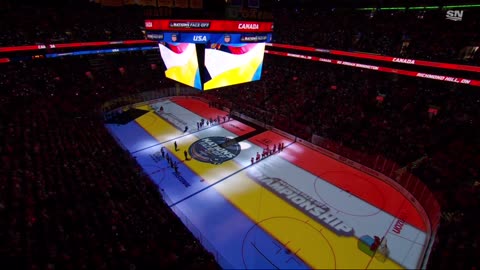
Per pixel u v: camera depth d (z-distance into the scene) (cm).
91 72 3928
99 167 1750
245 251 1431
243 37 1027
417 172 1916
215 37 956
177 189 1941
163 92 3972
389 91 2950
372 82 3206
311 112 2941
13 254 969
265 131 2952
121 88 3803
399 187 1934
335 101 3048
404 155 2105
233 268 1338
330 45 3447
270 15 1102
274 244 1476
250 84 3891
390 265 1356
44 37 3416
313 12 4422
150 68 4594
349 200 1838
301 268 1340
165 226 1328
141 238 1200
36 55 3288
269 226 1602
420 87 2859
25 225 1134
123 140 2714
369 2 3678
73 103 3094
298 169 2212
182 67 1063
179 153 2459
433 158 2016
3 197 1278
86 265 992
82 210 1302
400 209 1756
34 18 3538
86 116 2764
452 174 1825
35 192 1359
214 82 1010
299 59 4134
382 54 2855
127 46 4169
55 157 1759
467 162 1920
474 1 2711
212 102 3753
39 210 1242
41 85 3225
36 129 2106
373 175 2125
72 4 3934
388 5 3497
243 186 1981
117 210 1363
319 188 1962
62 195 1387
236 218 1662
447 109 2464
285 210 1734
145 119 3259
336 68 3703
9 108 2434
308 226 1605
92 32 3872
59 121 2392
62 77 3575
